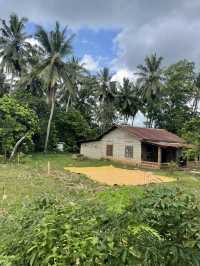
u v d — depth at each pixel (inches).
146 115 2207.2
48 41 1529.3
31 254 85.7
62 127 1851.6
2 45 1711.4
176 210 89.2
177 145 1429.6
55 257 81.5
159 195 96.0
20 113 1374.3
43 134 1720.0
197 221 87.7
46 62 1528.1
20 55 1718.8
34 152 1676.9
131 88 2196.1
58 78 1517.0
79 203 104.7
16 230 102.5
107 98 2161.7
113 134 1579.7
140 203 91.7
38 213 104.6
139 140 1460.4
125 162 1513.3
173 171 1256.2
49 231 86.9
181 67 2082.9
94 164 1412.4
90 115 2250.2
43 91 1875.0
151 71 2058.3
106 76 2127.2
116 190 107.0
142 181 893.2
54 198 127.6
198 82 2100.1
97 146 1633.9
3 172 837.8
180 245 81.4
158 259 77.9
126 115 2287.2
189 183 776.3
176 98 2126.0
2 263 88.0
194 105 2142.0
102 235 83.0
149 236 81.5
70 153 1785.2
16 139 1349.7
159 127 2181.3
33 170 927.0
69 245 82.5
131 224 84.8
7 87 1959.9
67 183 745.6
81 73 1888.5
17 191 604.4
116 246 80.3
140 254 78.2
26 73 1680.6
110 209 92.3
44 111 1776.6
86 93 2250.2
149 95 2036.2
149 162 1407.5
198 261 77.0
